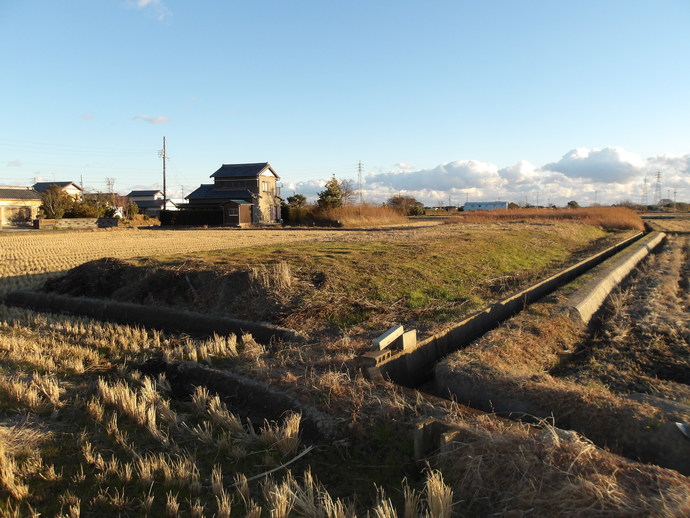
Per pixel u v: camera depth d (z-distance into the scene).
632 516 2.87
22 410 5.23
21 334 8.30
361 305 8.68
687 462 3.73
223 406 5.27
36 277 13.88
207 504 3.61
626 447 4.06
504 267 13.68
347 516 3.29
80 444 4.52
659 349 7.30
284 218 46.94
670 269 15.85
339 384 5.23
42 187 66.88
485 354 6.29
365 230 34.94
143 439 4.62
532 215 47.47
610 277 12.71
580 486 3.14
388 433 4.32
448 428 4.09
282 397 5.10
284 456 4.25
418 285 10.23
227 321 8.47
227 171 51.19
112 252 19.70
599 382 6.07
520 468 3.46
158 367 6.64
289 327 7.91
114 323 9.33
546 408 4.69
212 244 23.14
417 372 6.54
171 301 9.75
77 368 6.52
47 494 3.74
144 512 3.51
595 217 42.25
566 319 8.44
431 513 3.21
